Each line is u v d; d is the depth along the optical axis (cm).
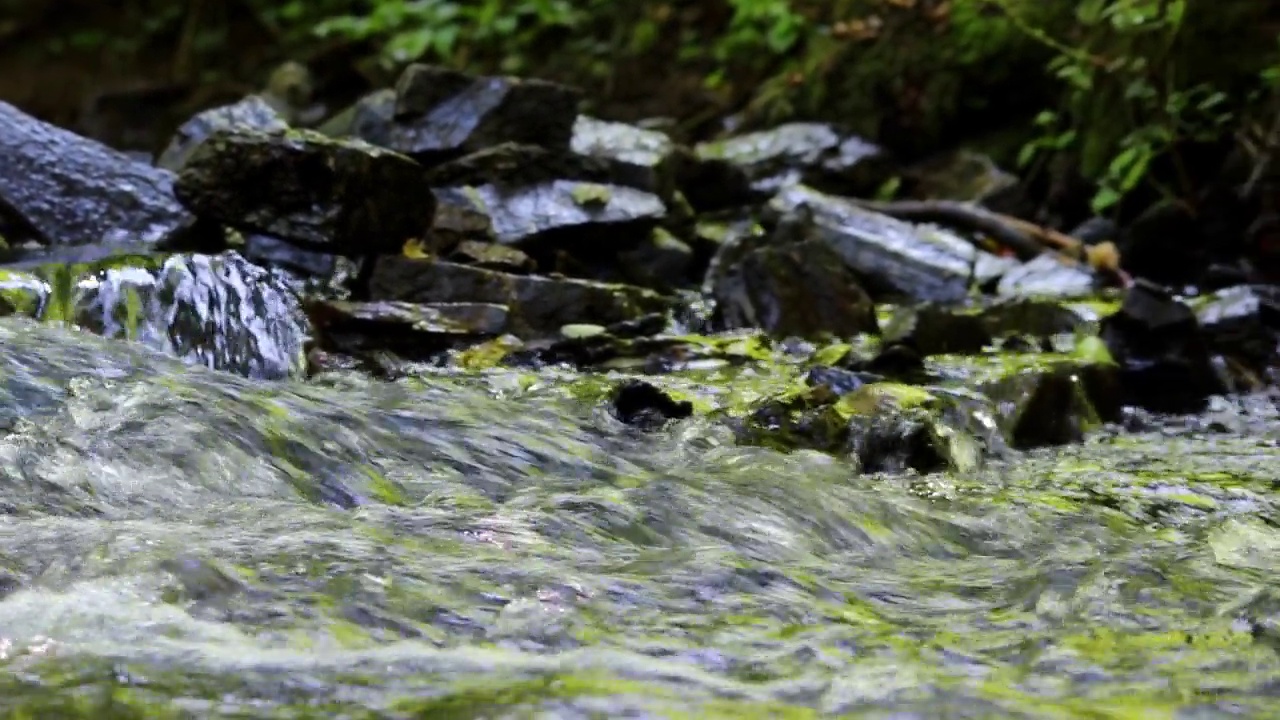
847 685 242
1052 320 684
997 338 667
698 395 525
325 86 1510
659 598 289
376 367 569
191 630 254
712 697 233
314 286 679
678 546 350
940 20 1199
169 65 1888
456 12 1520
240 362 540
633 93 1458
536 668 245
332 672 238
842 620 285
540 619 270
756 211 970
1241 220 973
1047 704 234
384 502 381
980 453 496
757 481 404
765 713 226
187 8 1892
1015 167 1146
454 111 864
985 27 1170
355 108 907
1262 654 264
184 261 548
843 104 1244
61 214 730
